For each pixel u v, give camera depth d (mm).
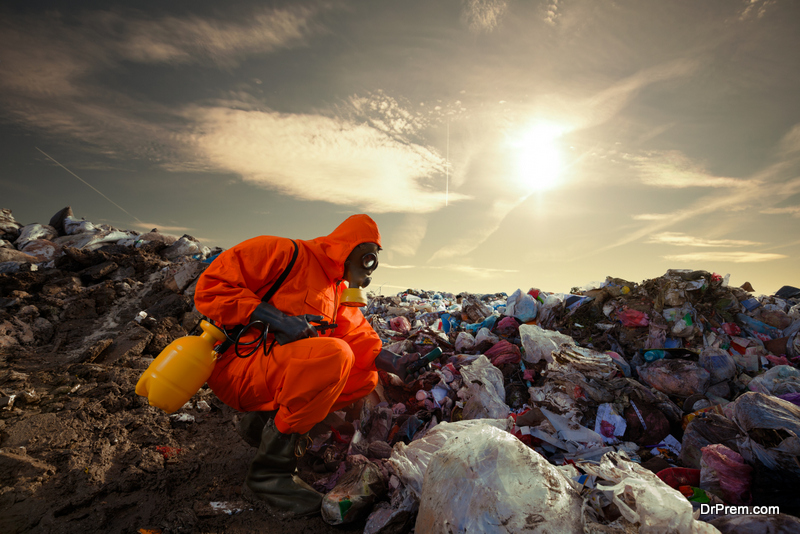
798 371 3010
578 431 2662
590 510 1608
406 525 2082
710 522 1745
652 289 3980
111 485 2338
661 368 3197
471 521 1604
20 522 2051
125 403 3250
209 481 2549
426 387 3398
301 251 2521
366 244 2660
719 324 3838
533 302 4195
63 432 2785
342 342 2316
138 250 6801
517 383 3338
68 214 8203
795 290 5555
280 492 2303
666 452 2627
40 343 4488
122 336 4578
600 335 3932
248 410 2527
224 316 2268
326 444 2936
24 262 5992
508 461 1740
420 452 2287
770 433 1926
